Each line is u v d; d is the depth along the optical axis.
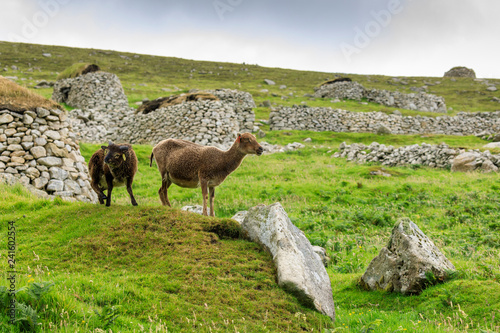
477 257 9.65
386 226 13.62
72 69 48.25
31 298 5.11
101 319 5.16
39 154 15.76
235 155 10.39
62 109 17.20
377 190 18.23
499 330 5.82
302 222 13.71
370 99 55.53
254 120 38.59
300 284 6.66
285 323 6.03
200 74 76.00
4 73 59.91
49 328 4.73
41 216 9.61
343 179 21.02
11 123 15.68
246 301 6.34
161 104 34.50
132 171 9.82
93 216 9.19
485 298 6.73
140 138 32.72
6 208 10.59
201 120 30.25
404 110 51.53
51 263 7.40
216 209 15.77
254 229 8.34
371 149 28.03
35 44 82.62
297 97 57.28
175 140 10.89
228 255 7.59
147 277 6.74
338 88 56.84
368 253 10.94
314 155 29.09
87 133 34.03
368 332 6.04
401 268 7.88
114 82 43.53
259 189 18.45
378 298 7.87
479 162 22.83
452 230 13.01
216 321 5.75
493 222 13.49
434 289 7.43
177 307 5.91
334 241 11.83
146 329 5.17
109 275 6.90
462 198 16.61
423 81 80.19
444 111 55.81
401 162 25.64
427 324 6.28
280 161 26.03
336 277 9.20
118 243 8.01
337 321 6.80
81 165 17.03
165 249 7.79
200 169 10.33
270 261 7.47
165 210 9.16
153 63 81.00
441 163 24.48
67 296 5.50
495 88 72.75
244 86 67.25
